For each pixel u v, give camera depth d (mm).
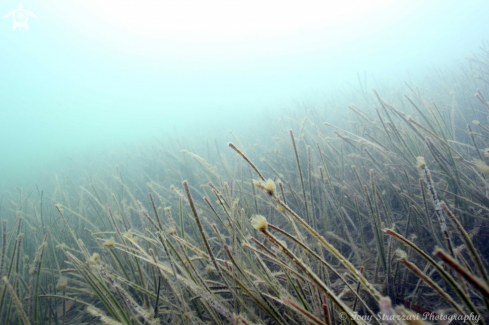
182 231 2377
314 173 3316
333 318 1456
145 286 2033
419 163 1207
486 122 4215
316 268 1857
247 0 68125
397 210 2895
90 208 4848
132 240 1583
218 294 1754
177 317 1763
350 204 3031
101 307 2445
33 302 1630
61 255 3064
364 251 2029
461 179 2490
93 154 12328
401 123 3764
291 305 1031
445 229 1164
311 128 6270
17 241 2111
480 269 922
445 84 6867
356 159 3738
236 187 3568
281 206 968
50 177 9219
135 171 7641
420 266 1987
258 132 9188
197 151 7824
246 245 1357
